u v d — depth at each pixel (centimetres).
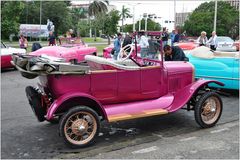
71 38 1516
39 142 562
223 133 609
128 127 644
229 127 645
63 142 559
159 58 626
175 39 1720
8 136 590
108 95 572
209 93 634
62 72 513
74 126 528
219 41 2356
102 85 562
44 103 568
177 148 535
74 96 521
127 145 548
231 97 908
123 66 578
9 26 4909
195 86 634
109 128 637
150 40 640
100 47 3416
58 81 524
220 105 652
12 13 4953
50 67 504
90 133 543
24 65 522
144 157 499
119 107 580
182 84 656
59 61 552
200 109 623
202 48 945
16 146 543
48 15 7681
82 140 538
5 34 5053
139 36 661
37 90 584
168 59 735
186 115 727
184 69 657
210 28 6700
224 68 884
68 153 515
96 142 561
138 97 605
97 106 546
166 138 582
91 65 605
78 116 532
